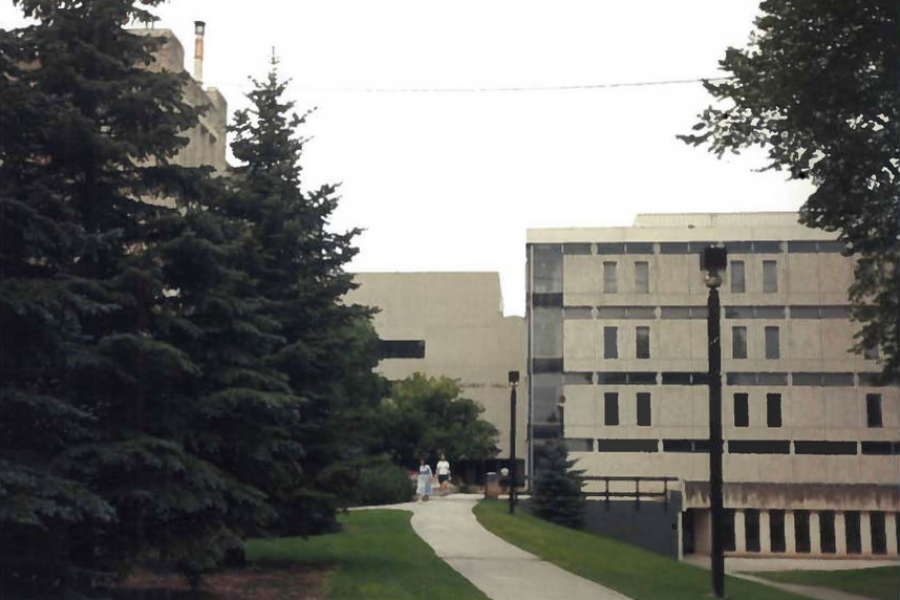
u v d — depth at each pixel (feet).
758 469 180.34
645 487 177.06
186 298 40.73
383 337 233.76
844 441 180.34
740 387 183.01
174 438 38.93
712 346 55.26
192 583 43.60
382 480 112.47
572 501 117.39
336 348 55.42
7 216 34.27
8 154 37.78
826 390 181.88
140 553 39.11
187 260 40.06
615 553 74.69
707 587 57.00
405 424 160.76
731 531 156.66
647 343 185.98
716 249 55.26
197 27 96.89
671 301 186.50
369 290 235.40
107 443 36.55
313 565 55.26
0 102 35.42
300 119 60.34
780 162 69.46
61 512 31.83
